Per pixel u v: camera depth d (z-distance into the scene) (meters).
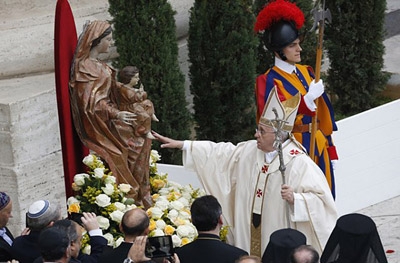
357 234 15.76
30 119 21.02
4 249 17.52
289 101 20.38
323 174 20.58
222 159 21.22
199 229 16.77
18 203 21.09
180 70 25.61
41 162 21.38
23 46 23.44
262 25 21.61
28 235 17.20
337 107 28.34
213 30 24.61
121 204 19.64
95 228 17.95
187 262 16.56
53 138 21.56
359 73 27.48
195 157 21.30
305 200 19.94
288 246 16.03
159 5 23.67
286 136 20.52
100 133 19.97
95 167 19.95
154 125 24.34
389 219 25.03
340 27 27.19
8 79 23.03
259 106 21.58
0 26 23.75
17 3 24.34
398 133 25.70
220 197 21.19
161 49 23.83
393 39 34.44
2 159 20.97
